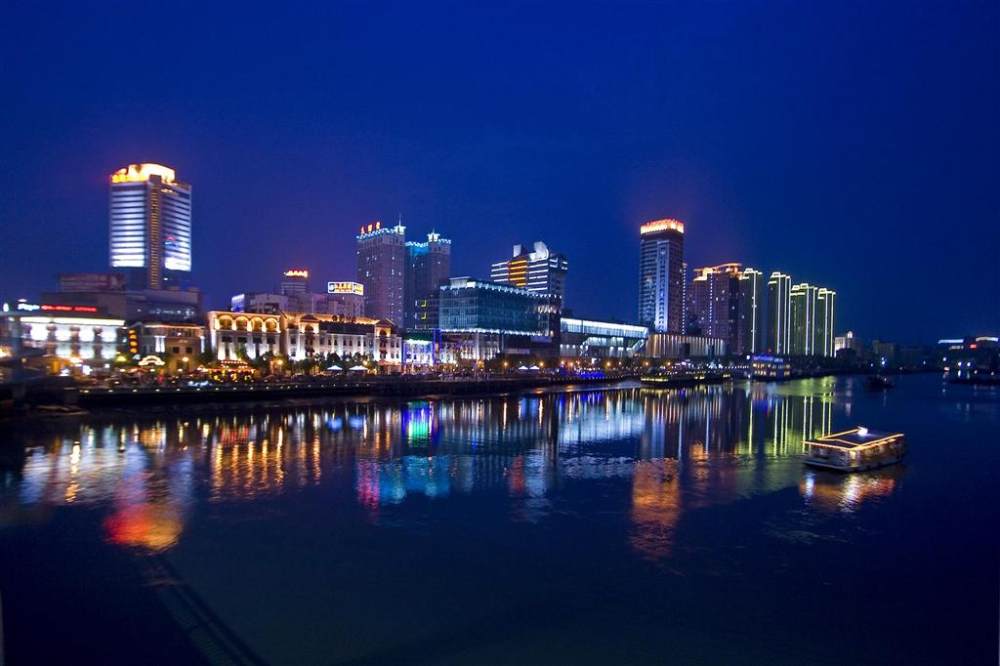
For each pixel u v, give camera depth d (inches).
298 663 1043.9
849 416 5103.3
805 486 2319.1
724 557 1550.2
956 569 1496.1
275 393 5177.2
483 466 2632.9
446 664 1045.2
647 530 1750.7
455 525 1777.8
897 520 1888.5
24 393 3850.9
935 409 5861.2
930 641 1151.0
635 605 1272.1
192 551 1541.6
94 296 7864.2
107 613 1212.5
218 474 2367.1
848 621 1221.7
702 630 1175.6
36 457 2650.1
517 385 7485.2
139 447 2923.2
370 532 1705.2
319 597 1291.8
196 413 4281.5
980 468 2709.2
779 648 1115.9
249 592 1311.5
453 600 1284.4
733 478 2447.1
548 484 2305.6
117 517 1804.9
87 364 6323.8
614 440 3462.1
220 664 1037.8
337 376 6604.3
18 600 1267.2
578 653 1087.0
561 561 1504.7
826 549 1621.6
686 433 3821.4
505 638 1132.5
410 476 2404.0
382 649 1091.9
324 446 3051.2
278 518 1819.6
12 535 1642.5
